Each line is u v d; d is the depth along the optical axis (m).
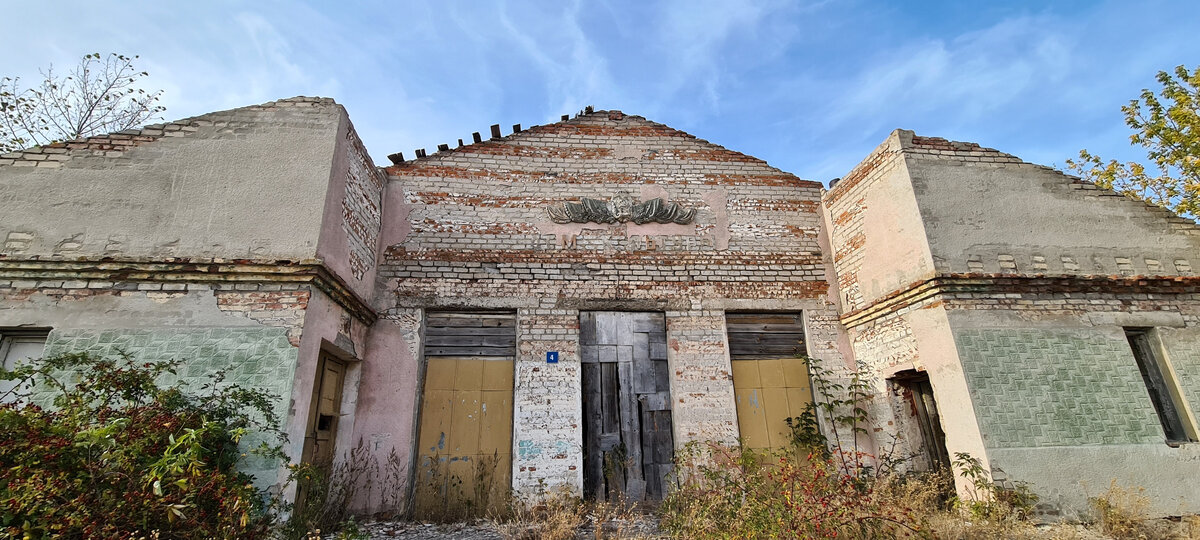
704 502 5.28
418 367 7.13
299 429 5.27
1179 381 6.17
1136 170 10.63
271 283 5.53
